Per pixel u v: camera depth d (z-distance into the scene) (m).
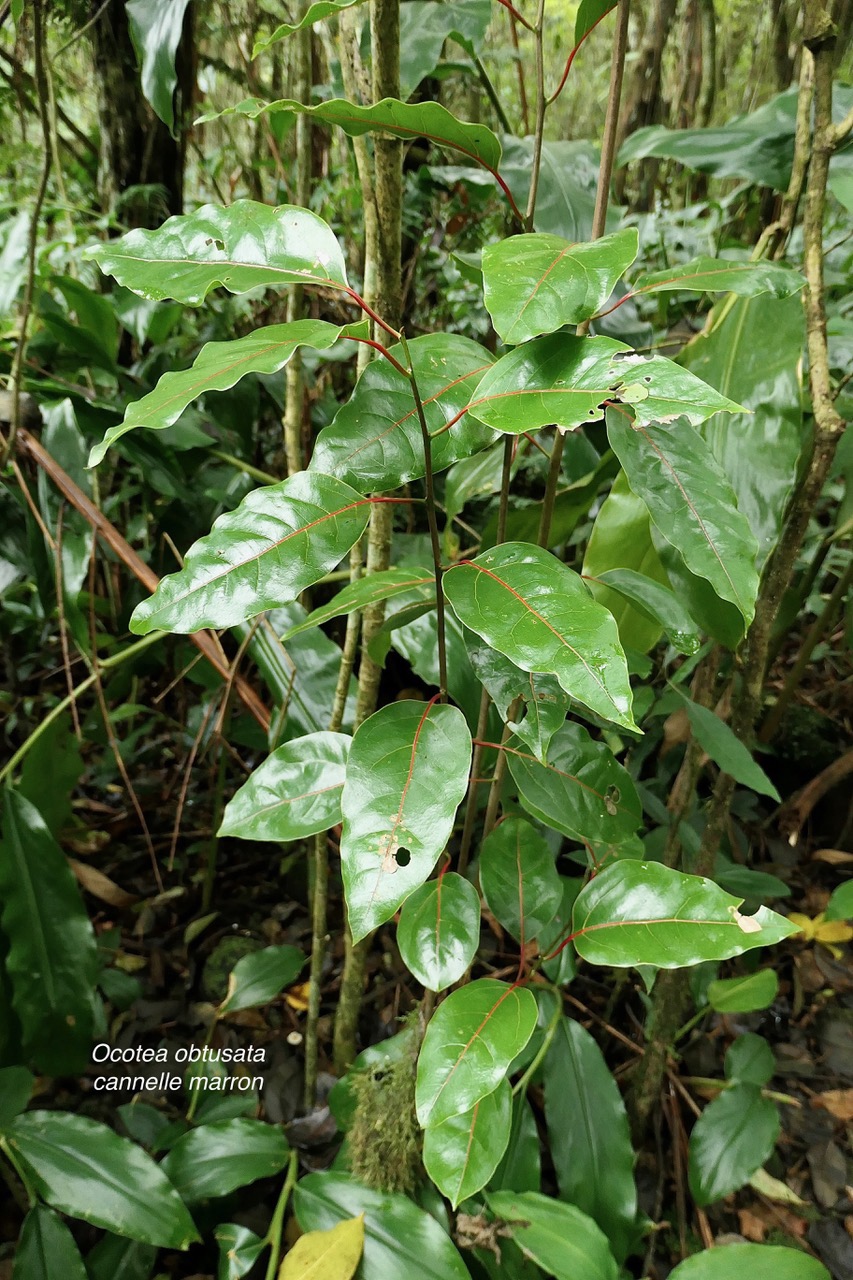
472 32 0.78
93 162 1.78
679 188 2.19
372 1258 0.68
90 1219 0.68
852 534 0.92
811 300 0.60
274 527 0.44
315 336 0.44
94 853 1.21
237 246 0.46
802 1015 1.07
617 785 0.61
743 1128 0.80
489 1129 0.55
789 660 1.51
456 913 0.53
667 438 0.53
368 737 0.46
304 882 1.18
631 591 0.61
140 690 1.42
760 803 1.36
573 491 0.76
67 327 1.11
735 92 2.41
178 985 1.07
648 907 0.52
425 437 0.46
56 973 0.83
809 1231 0.84
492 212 1.45
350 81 0.69
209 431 1.23
